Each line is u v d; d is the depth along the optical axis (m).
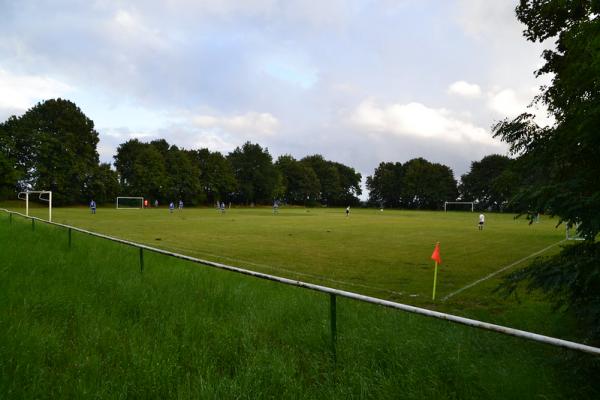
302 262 13.67
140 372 3.69
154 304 5.88
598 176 4.09
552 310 4.44
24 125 70.31
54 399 3.34
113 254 10.41
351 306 6.36
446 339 4.57
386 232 27.19
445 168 115.44
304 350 4.53
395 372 3.81
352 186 143.12
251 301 6.43
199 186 95.38
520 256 15.73
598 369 3.71
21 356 3.85
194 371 3.93
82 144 75.25
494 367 3.97
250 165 111.12
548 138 4.69
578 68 4.34
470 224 38.06
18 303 5.48
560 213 4.00
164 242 19.16
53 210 53.69
